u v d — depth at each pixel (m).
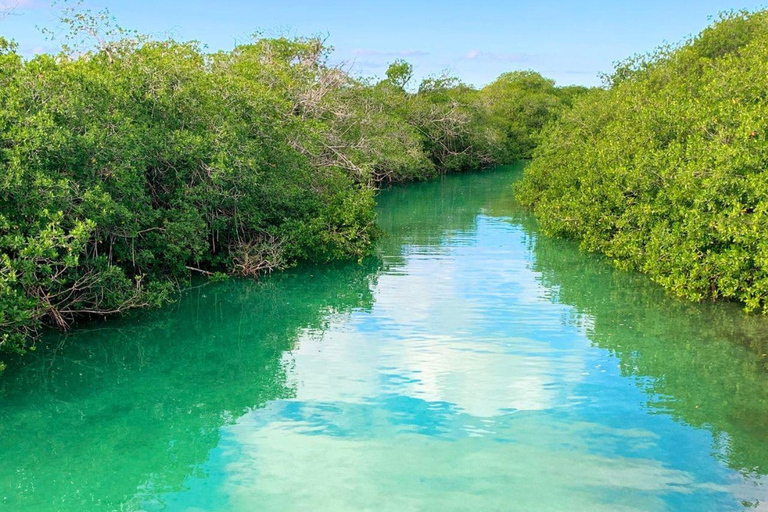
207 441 6.68
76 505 5.59
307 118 22.39
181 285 13.22
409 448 6.45
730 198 11.12
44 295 9.80
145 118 12.92
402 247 17.30
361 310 11.37
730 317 10.70
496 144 48.09
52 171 10.09
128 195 11.34
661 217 13.48
